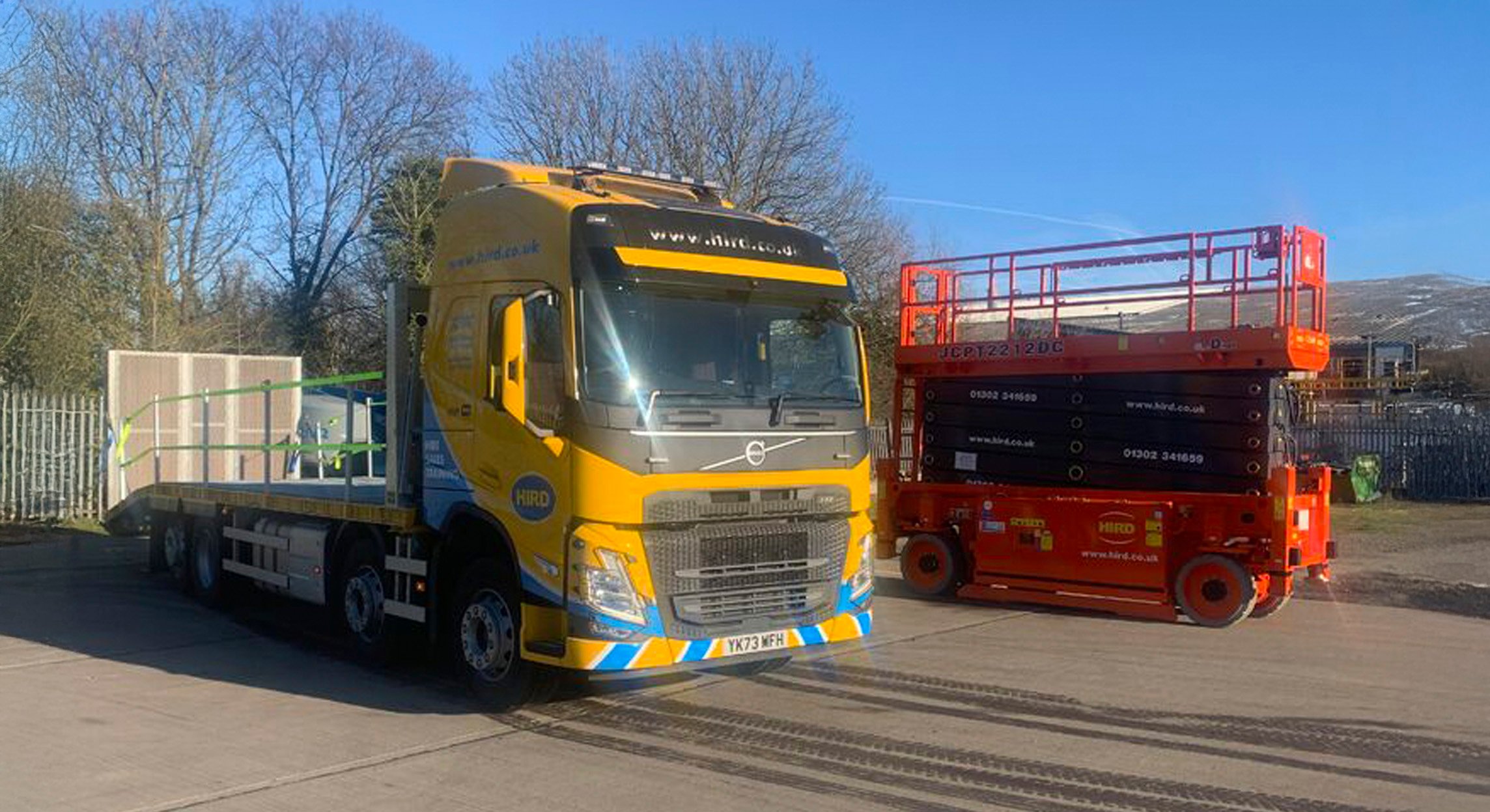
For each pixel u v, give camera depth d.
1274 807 5.62
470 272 7.81
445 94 41.25
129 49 28.20
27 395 17.81
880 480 13.23
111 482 16.05
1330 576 13.13
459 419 7.77
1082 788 5.92
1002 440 12.57
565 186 8.32
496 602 7.58
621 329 6.90
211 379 16.69
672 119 32.66
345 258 40.12
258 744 6.66
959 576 12.73
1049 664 9.14
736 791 5.85
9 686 8.07
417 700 7.82
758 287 7.43
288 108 39.12
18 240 20.72
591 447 6.69
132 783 5.91
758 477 7.24
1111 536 11.48
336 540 9.52
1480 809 5.61
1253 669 8.98
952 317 13.23
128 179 27.47
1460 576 13.55
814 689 8.21
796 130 32.88
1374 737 6.95
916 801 5.70
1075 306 12.14
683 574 6.93
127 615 11.17
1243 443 10.93
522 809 5.55
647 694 8.01
